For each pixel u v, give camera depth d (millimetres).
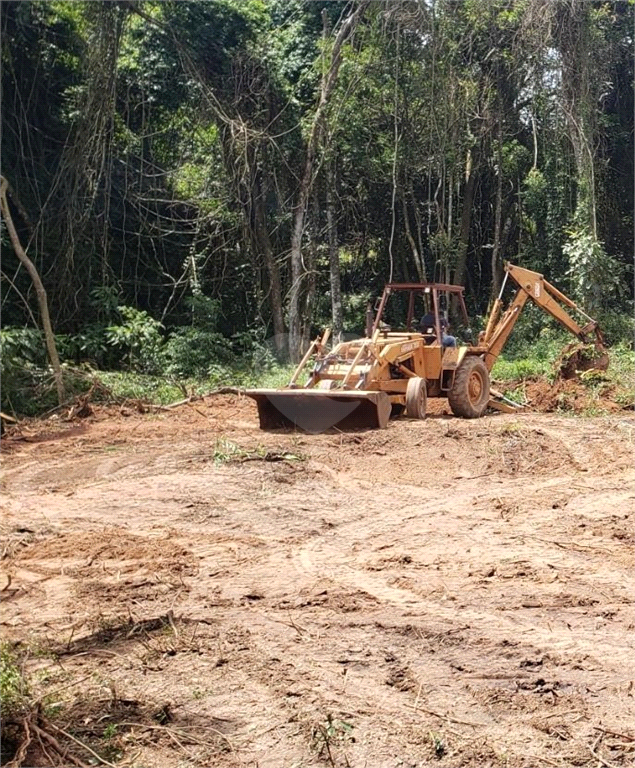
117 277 22125
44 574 6363
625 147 27219
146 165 22391
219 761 3824
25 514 8102
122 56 21672
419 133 23766
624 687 4473
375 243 26891
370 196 25828
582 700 4344
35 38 20578
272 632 5184
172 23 21234
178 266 23062
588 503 8156
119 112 22297
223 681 4559
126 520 7805
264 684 4516
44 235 20516
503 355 22250
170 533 7363
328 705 4281
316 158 22672
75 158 20172
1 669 4543
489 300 25781
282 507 8117
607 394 14625
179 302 22562
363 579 6160
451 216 24688
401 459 9992
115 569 6441
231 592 5895
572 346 15531
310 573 6301
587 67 23188
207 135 22547
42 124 21312
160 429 12734
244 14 22062
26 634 5215
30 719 4078
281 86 22312
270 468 9555
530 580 6082
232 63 21766
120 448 11211
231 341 23281
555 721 4133
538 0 22672
